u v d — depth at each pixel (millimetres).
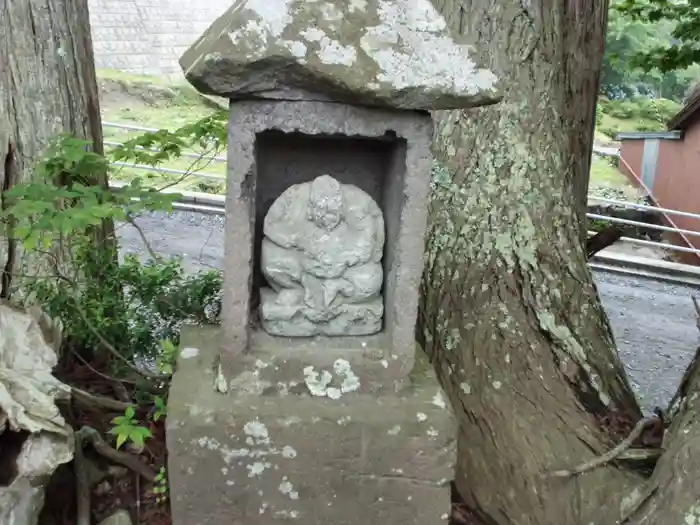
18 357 2549
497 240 3406
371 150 2553
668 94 13336
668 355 5664
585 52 3730
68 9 3359
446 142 3553
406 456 2295
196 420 2221
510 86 3539
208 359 2529
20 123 3299
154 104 10852
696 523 2316
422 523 2355
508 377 3133
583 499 2766
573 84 3693
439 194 3498
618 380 3340
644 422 2887
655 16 5164
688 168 9227
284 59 2012
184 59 2197
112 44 12023
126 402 3068
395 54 2068
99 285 3238
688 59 5191
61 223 2461
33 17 3258
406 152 2207
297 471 2279
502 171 3496
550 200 3523
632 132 10609
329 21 2064
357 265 2412
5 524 2219
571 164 3670
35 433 2355
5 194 2729
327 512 2320
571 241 3564
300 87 2090
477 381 3111
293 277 2404
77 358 3344
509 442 2934
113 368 3209
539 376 3158
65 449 2381
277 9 2053
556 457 2885
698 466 2408
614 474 2836
